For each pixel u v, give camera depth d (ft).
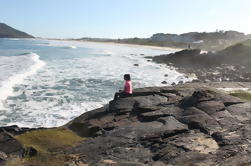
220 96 45.80
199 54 216.95
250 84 77.36
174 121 37.17
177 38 646.33
